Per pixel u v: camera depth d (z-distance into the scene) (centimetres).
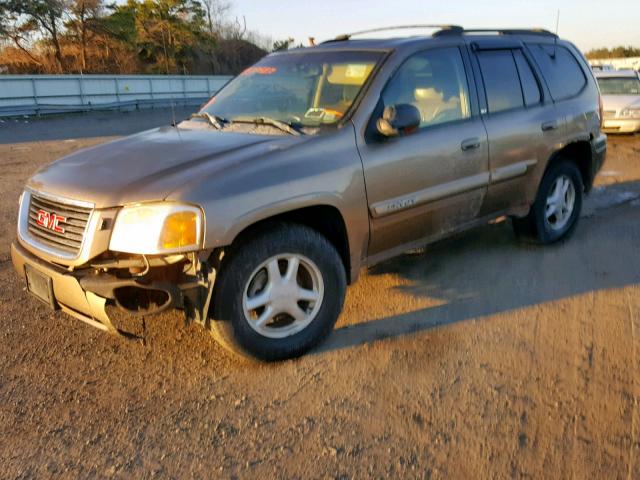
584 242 560
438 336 378
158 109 2828
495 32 504
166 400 314
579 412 297
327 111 382
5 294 451
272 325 346
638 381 324
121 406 309
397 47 411
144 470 262
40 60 4206
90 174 329
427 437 280
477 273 484
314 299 352
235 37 5234
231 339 322
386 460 265
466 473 256
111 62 4416
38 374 340
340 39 493
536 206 518
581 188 562
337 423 292
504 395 312
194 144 360
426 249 545
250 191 310
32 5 4016
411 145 390
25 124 2036
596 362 344
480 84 453
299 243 334
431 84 419
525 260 513
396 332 385
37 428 292
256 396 316
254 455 271
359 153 362
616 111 1373
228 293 313
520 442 276
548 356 352
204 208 294
